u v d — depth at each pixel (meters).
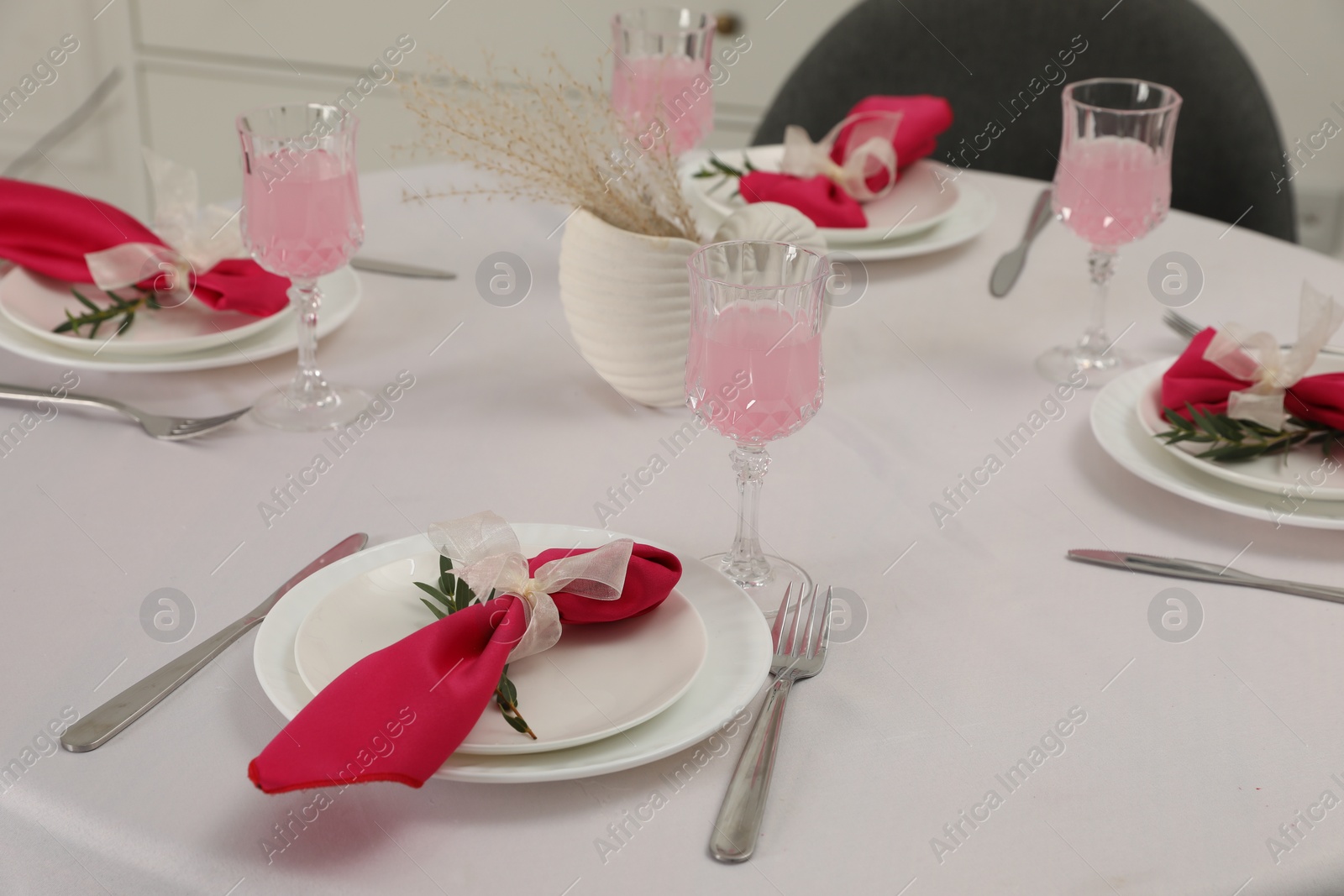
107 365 1.05
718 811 0.63
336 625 0.72
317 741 0.59
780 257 0.84
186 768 0.64
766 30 2.74
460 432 1.03
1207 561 0.86
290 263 1.02
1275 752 0.68
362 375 1.13
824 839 0.61
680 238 1.01
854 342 1.21
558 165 1.01
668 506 0.93
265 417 1.04
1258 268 1.37
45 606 0.78
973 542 0.88
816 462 1.00
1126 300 1.30
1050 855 0.60
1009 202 1.56
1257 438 0.93
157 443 0.99
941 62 1.92
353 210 1.04
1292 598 0.82
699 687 0.69
